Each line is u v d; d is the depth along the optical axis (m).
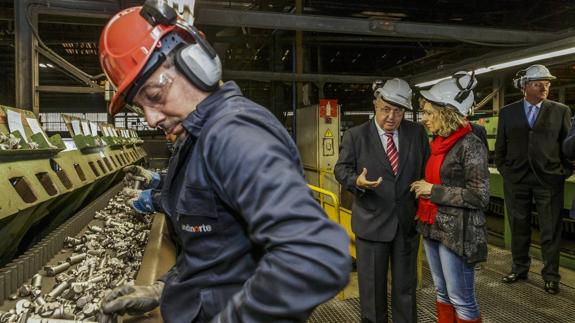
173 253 1.57
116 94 0.71
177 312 0.77
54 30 5.97
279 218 0.56
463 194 1.78
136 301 0.94
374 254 2.09
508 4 5.92
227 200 0.65
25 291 1.22
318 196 4.46
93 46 7.07
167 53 0.69
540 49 3.89
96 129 3.21
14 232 1.51
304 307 0.55
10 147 1.54
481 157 1.81
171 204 0.80
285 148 0.63
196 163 0.68
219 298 0.72
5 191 1.34
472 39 3.97
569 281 3.36
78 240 1.78
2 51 7.39
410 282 2.10
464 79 1.84
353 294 3.11
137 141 5.66
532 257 3.98
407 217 2.08
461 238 1.79
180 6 1.58
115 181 3.71
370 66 9.45
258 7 6.08
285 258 0.54
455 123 1.86
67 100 11.16
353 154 2.19
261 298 0.56
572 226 3.90
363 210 2.12
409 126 2.18
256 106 0.70
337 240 0.57
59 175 1.97
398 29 3.78
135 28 0.70
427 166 2.01
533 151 3.08
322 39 6.55
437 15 6.29
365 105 11.38
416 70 8.32
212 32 5.87
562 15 5.91
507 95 7.77
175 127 0.75
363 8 6.02
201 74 0.69
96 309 1.05
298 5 5.70
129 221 2.19
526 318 2.75
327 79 5.77
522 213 3.27
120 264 1.50
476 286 3.28
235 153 0.60
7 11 5.12
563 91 7.39
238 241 0.70
